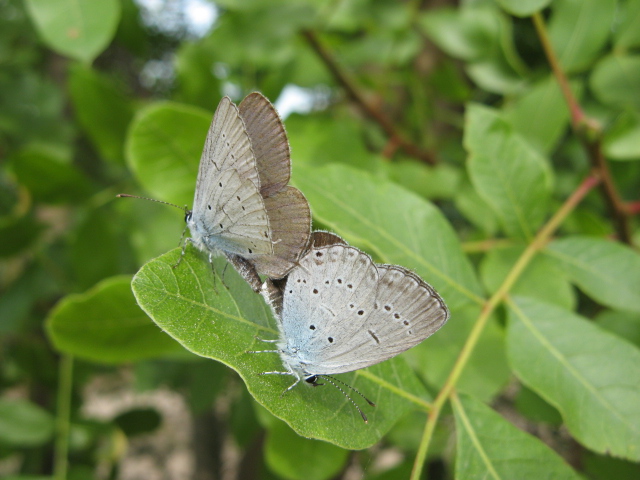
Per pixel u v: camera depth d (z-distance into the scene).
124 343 0.06
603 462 0.08
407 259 0.06
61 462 0.08
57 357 0.12
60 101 0.11
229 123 0.05
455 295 0.06
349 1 0.09
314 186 0.06
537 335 0.06
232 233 0.05
